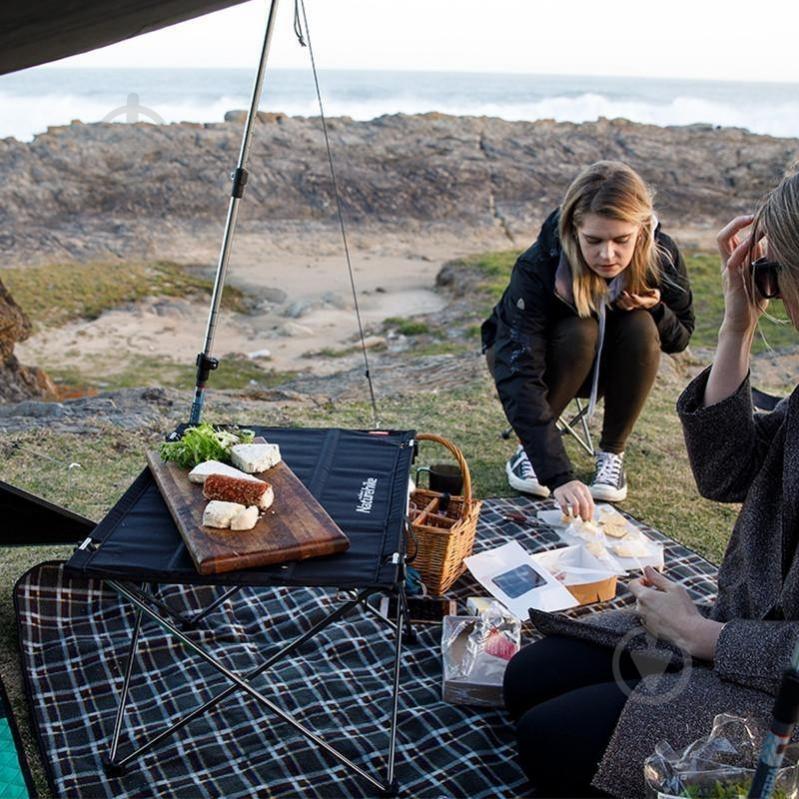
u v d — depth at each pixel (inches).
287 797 84.5
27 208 802.2
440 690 101.1
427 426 191.8
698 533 147.9
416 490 125.1
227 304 591.8
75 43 85.4
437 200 922.7
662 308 146.9
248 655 106.5
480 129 1080.2
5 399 227.1
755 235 75.2
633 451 181.5
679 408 83.9
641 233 135.1
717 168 1053.2
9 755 89.5
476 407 204.7
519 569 116.4
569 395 145.0
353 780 86.9
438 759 90.0
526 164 1021.2
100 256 717.3
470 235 859.4
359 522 86.4
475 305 485.4
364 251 791.7
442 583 117.6
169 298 587.2
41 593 113.0
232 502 83.5
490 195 951.6
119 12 80.2
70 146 884.6
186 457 93.9
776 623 69.1
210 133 959.0
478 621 103.7
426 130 1063.0
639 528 144.6
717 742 64.7
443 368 255.8
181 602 115.0
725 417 81.1
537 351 131.9
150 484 93.7
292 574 76.1
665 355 263.4
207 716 95.6
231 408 204.7
